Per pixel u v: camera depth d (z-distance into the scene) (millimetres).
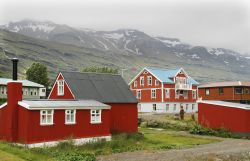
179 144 43656
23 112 38906
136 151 37906
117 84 53406
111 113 49219
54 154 33219
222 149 39375
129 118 51094
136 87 96562
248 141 47562
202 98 87875
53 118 40219
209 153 35750
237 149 39250
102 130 45094
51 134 39875
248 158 33625
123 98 51000
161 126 62719
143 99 94562
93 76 52562
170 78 94500
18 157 29156
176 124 61125
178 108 93938
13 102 39500
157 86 91875
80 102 44625
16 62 40250
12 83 39688
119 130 49688
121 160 32656
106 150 37719
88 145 39406
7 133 39844
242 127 53031
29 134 38062
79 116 42750
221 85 84188
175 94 93562
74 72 51250
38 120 38906
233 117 54406
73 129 41969
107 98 49219
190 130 55781
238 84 81812
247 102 82812
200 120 59125
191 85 97062
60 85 50625
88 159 31797
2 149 31703
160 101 91000
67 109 41469
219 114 56344
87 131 43375
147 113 86938
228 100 82688
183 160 32250
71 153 33219
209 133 54219
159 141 45688
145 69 94688
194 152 37000
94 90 49719
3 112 40906
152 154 35812
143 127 63812
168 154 35656
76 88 48531
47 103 40812
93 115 44438
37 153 32500
